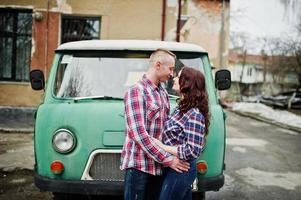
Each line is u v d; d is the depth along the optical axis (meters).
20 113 12.29
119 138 3.70
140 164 3.12
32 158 7.45
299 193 5.85
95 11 12.53
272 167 7.56
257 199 5.46
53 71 4.40
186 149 2.94
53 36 12.48
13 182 5.90
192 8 15.72
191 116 2.99
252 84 33.16
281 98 23.19
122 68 4.36
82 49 4.44
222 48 16.47
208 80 4.34
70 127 3.76
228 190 5.84
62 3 12.43
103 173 3.73
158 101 3.15
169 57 3.18
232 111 19.53
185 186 3.08
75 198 4.50
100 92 4.23
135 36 12.67
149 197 3.34
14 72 12.67
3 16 12.58
